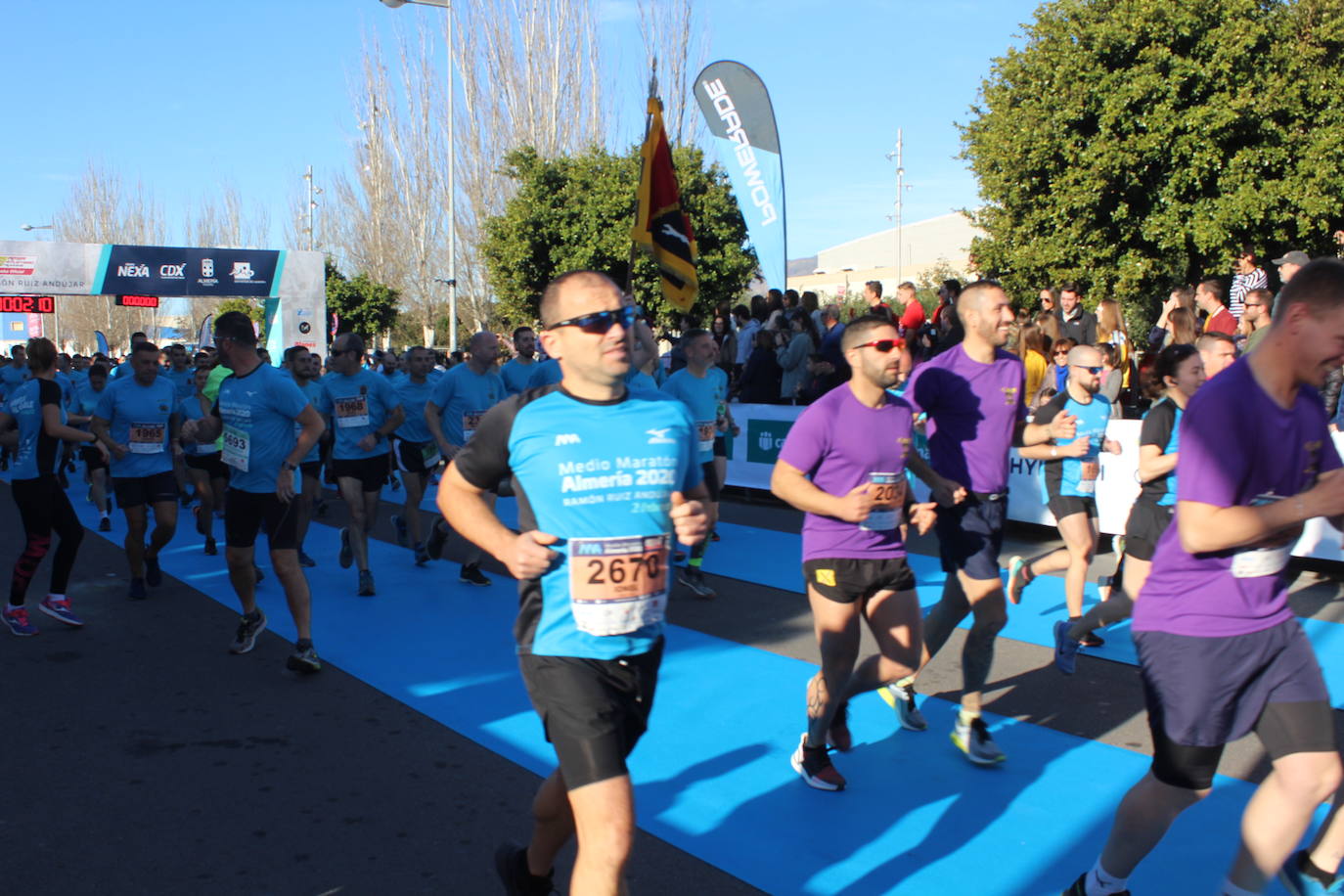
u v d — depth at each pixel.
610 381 2.72
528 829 3.80
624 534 2.68
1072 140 16.52
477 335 7.81
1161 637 2.81
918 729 4.75
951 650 6.05
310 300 28.19
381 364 13.13
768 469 12.04
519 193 25.95
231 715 5.00
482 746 4.61
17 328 36.88
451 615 6.93
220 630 6.56
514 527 10.21
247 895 3.33
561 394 2.75
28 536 6.45
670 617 6.88
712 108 11.21
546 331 2.72
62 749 4.55
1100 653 5.89
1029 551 8.81
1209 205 15.45
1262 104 15.39
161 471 7.48
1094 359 5.80
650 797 4.07
